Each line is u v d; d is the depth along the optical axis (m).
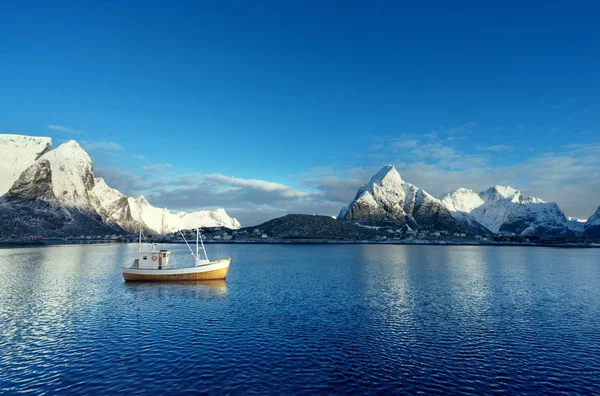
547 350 32.38
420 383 25.33
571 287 69.75
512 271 99.81
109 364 28.19
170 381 25.16
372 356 30.36
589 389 24.81
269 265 115.44
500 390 24.47
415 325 40.16
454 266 113.75
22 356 29.86
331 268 105.00
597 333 37.78
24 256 146.62
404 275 87.25
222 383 24.89
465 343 34.06
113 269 97.31
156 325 39.53
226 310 46.94
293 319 42.31
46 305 49.62
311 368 27.64
